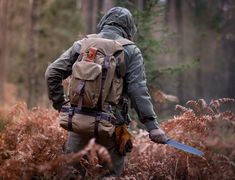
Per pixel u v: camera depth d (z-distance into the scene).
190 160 8.01
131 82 6.94
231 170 7.77
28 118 9.02
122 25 7.45
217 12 53.06
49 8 38.94
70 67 7.29
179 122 8.27
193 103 8.48
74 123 6.75
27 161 7.43
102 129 6.68
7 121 9.49
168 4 52.84
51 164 6.57
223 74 54.75
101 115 6.73
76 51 7.21
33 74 25.59
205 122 8.05
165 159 8.41
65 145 7.61
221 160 7.84
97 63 6.79
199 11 54.84
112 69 6.77
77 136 7.18
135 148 8.81
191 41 53.28
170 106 16.23
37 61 33.91
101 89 6.71
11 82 35.81
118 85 6.90
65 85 9.35
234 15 48.66
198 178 7.91
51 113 9.67
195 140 8.07
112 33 7.33
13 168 7.18
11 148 8.52
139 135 9.41
